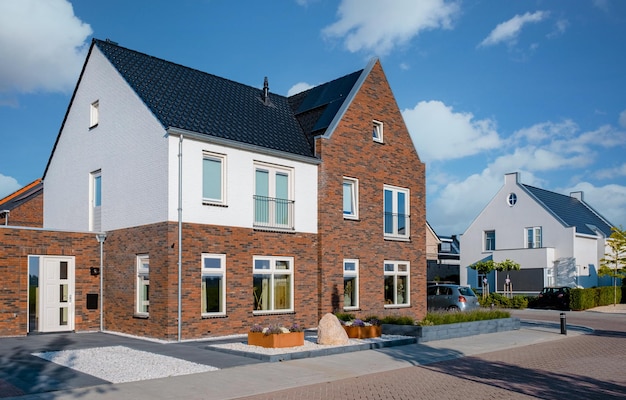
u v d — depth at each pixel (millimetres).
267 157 17000
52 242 16078
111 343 13812
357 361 12000
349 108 19359
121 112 16797
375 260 19922
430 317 16688
